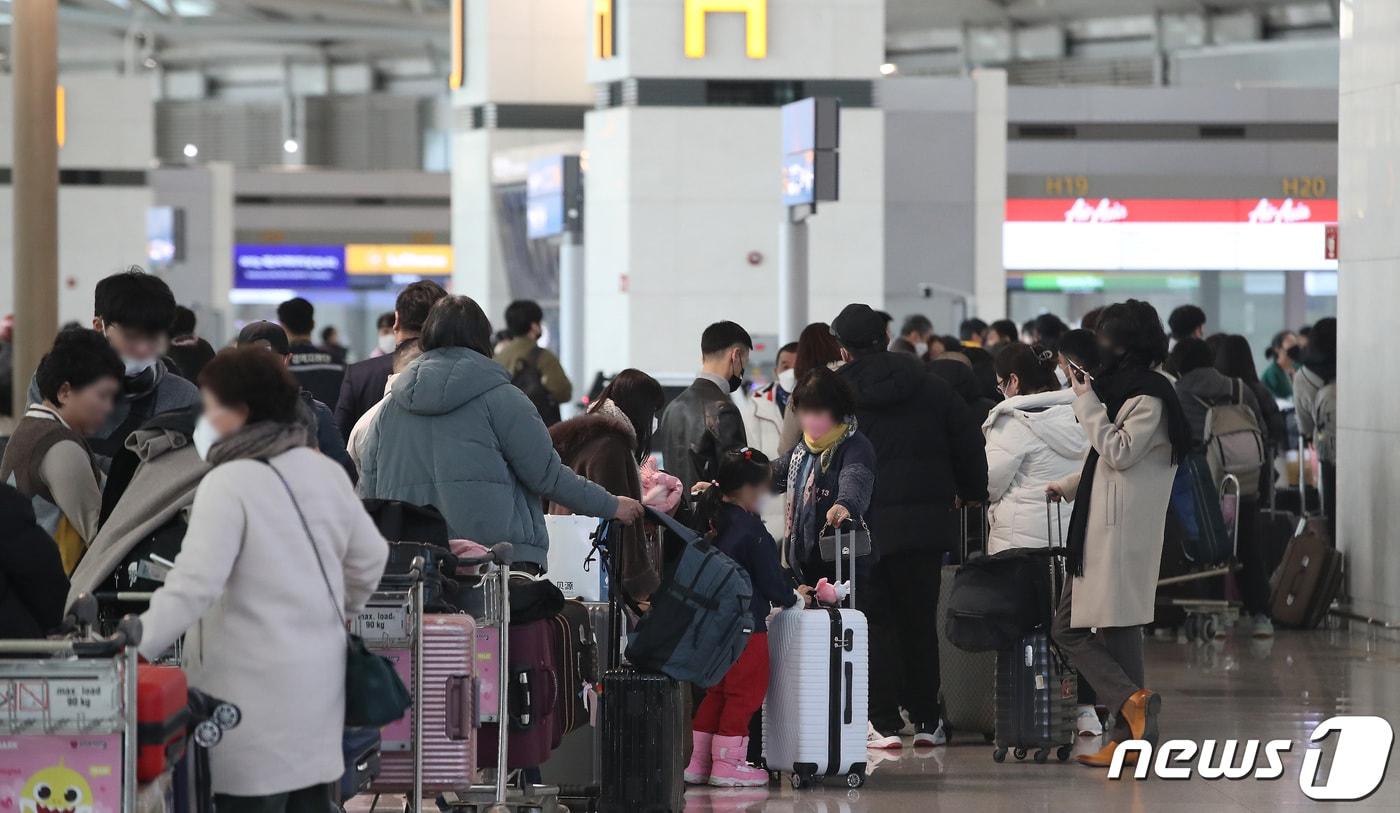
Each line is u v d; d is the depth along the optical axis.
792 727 14.19
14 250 22.02
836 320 15.95
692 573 12.76
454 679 11.13
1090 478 14.80
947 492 15.84
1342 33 23.61
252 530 8.35
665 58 48.88
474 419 12.22
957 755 15.81
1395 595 22.30
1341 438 23.84
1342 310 23.70
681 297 49.22
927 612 15.98
